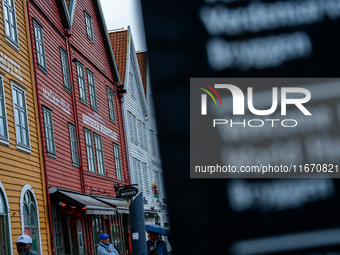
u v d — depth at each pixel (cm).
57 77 1545
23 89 1224
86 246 1605
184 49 164
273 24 165
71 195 1390
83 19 1964
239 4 166
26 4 1333
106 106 2120
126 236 2214
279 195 158
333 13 162
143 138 2789
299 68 161
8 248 996
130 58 2777
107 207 1656
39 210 1228
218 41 165
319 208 155
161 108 163
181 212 159
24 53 1275
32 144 1244
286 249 155
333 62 161
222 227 159
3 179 1027
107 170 1978
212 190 159
